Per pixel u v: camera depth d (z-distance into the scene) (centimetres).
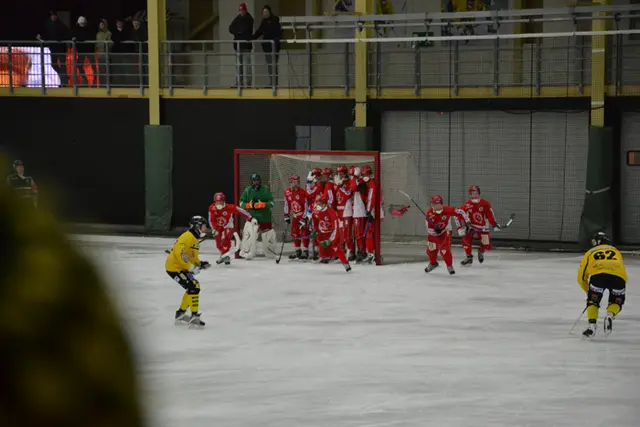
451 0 4091
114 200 4409
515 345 2167
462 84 4056
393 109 4091
